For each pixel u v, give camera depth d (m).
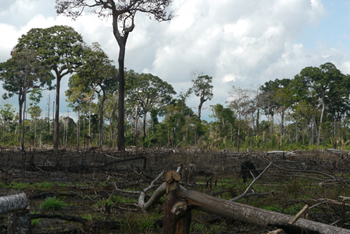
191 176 9.47
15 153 22.11
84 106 73.88
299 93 80.56
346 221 5.74
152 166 15.82
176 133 62.78
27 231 2.33
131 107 92.31
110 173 11.61
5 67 54.66
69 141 59.69
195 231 6.01
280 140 47.16
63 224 6.29
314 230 2.20
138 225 6.01
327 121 80.56
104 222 5.96
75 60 52.75
